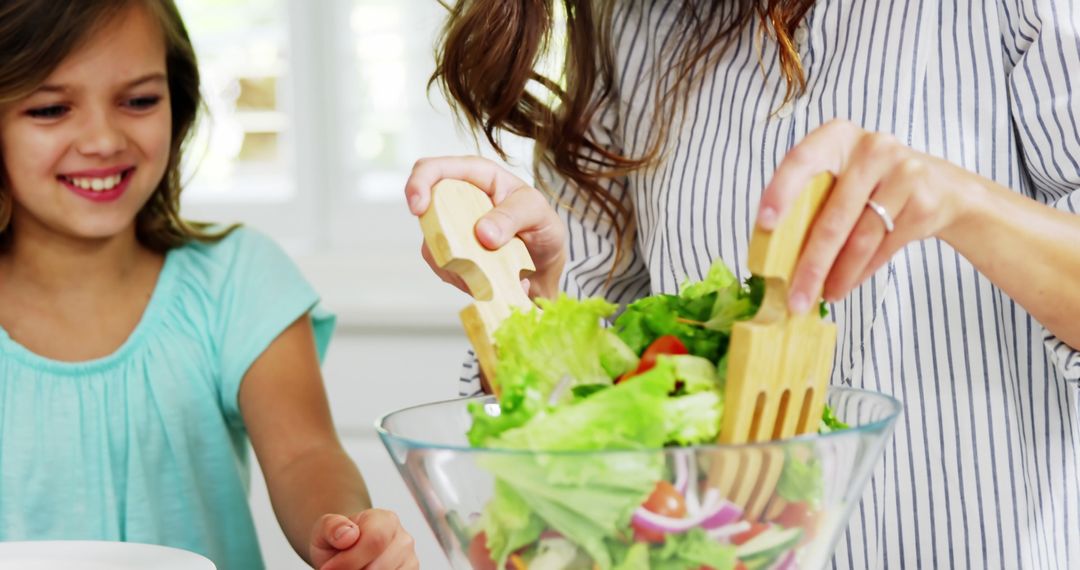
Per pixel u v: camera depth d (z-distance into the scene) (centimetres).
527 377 57
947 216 68
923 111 92
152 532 132
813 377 58
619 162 105
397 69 236
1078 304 73
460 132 110
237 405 139
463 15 100
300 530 119
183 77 138
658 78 104
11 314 134
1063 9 87
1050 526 92
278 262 145
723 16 102
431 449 54
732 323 62
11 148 119
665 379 55
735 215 98
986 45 91
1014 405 91
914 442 92
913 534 92
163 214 141
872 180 59
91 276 135
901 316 92
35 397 132
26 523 130
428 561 210
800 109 96
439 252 71
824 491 55
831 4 95
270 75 237
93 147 118
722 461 51
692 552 53
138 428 133
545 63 108
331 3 234
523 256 71
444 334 209
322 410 138
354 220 239
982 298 90
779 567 56
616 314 111
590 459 51
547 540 54
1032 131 88
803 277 56
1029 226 70
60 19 114
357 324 211
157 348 136
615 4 108
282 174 241
